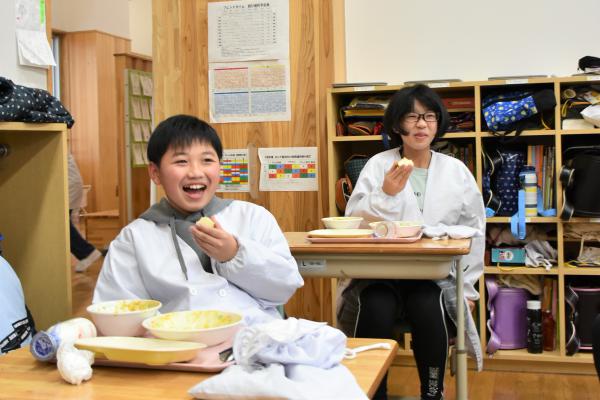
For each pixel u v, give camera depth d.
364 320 2.38
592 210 3.38
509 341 3.61
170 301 1.57
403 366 3.66
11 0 2.56
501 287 3.63
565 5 3.76
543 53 3.80
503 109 3.47
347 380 1.00
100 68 9.06
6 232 2.48
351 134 3.69
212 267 1.60
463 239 2.30
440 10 3.91
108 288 1.60
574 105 3.49
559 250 3.48
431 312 2.33
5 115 2.12
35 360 1.19
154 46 3.91
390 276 2.21
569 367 3.52
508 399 3.08
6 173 2.46
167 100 3.90
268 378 0.94
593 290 3.51
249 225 1.74
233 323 1.20
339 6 3.85
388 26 3.98
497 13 3.84
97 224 7.53
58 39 9.12
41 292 2.45
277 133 3.77
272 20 3.74
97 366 1.14
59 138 2.40
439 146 3.71
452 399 3.08
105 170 9.19
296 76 3.73
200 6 3.84
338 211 3.68
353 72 4.04
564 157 3.58
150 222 1.67
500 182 3.62
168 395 0.99
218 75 3.83
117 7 9.45
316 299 3.73
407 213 2.64
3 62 2.53
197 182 1.65
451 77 3.91
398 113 2.66
